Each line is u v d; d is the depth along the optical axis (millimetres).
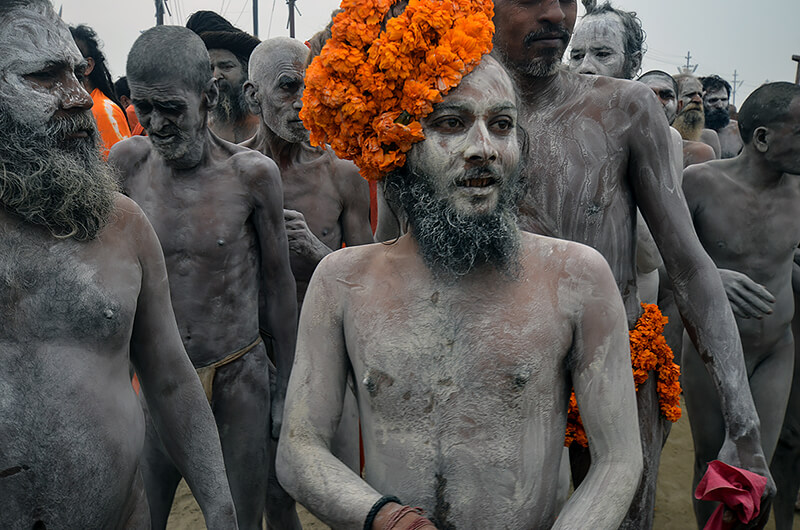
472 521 1589
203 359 3053
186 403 2057
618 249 2395
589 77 2441
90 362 1757
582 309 1607
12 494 1690
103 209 1800
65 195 1719
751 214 3598
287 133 3527
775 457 4027
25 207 1699
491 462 1577
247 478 3164
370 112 1641
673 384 2420
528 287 1614
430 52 1549
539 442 1599
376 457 1655
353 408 3379
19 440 1678
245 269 3096
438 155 1572
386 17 1646
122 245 1854
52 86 1770
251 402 3113
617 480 1566
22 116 1725
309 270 3545
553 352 1595
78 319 1736
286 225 3451
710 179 3676
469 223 1564
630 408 1624
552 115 2389
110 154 3113
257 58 3543
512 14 2262
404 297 1641
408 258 1677
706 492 1838
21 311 1688
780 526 4059
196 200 3018
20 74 1729
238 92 5355
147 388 2062
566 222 2369
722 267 3697
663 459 5266
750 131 3537
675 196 2338
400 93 1604
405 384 1610
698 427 3598
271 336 3291
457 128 1579
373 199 4434
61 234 1737
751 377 3725
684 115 6504
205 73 2930
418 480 1608
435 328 1607
